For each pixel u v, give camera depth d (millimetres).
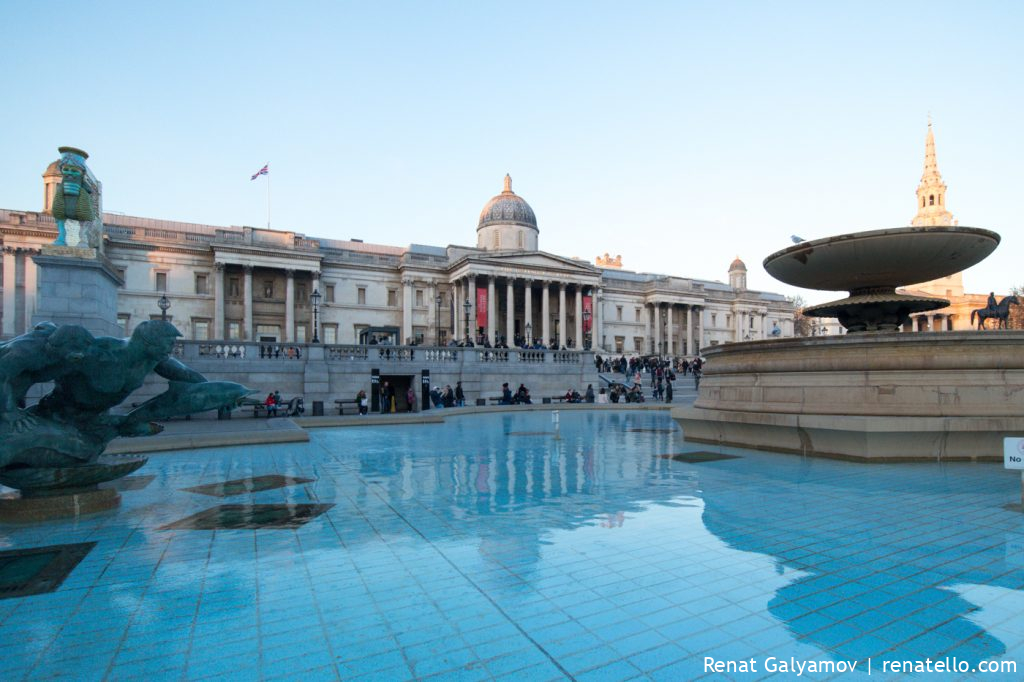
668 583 4336
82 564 4934
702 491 7715
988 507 6629
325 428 19453
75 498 6777
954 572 4523
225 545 5449
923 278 12641
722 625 3629
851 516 6273
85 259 17734
